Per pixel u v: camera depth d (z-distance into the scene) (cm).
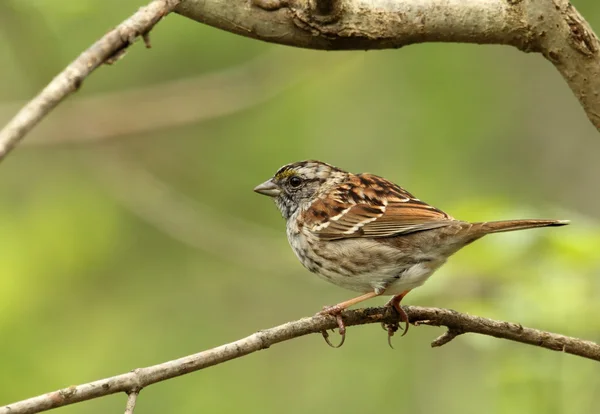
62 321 1316
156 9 500
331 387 1245
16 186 1419
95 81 1422
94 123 1348
